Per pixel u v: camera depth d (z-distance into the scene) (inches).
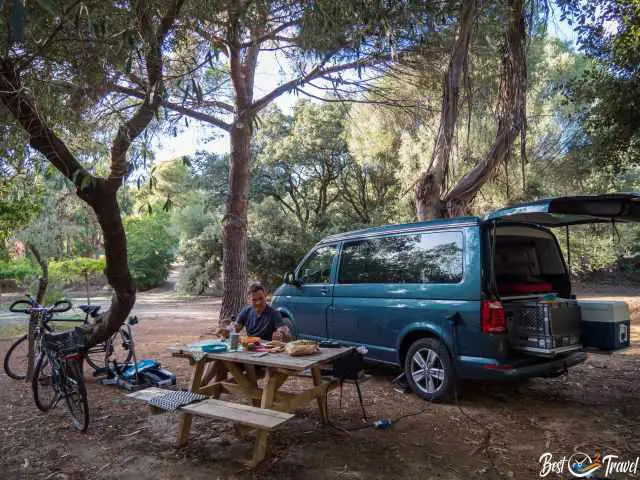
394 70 324.2
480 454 153.3
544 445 160.7
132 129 177.0
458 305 198.5
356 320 244.7
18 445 163.8
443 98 290.8
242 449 156.9
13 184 225.0
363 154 735.7
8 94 155.9
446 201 334.6
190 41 276.7
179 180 880.9
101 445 162.9
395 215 820.6
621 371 264.1
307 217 1143.6
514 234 217.9
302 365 149.1
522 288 214.4
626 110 346.9
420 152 576.1
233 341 176.6
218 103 390.3
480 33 278.2
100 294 1167.0
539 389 229.0
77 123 199.3
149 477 137.9
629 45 318.3
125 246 207.6
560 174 505.7
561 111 511.8
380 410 198.2
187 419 159.9
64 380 186.2
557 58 565.6
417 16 215.6
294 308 286.4
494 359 187.2
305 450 155.6
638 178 621.6
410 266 226.1
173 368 276.7
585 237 677.3
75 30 161.9
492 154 328.8
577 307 201.5
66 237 601.6
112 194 189.6
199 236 1068.5
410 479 135.3
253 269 884.6
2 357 325.1
